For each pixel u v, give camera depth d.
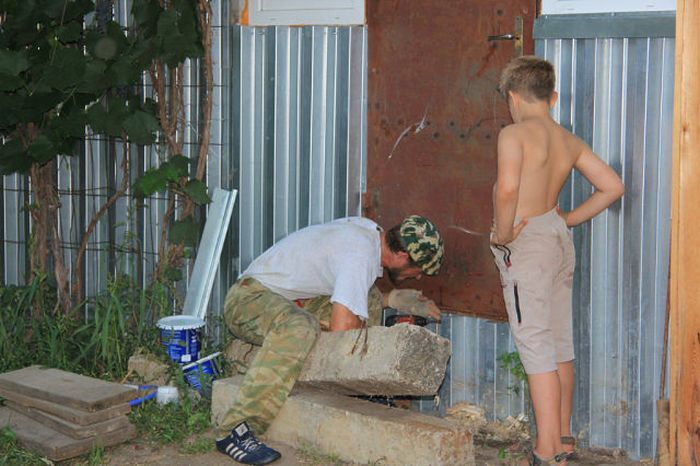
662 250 4.54
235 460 4.46
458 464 4.26
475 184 5.00
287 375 4.54
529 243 4.23
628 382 4.68
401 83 5.17
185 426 4.88
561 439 4.42
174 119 5.82
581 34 4.57
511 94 4.36
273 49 5.54
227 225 5.60
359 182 5.37
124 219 6.11
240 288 4.92
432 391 4.42
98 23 5.89
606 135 4.61
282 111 5.55
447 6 4.98
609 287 4.68
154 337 5.74
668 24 4.39
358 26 5.28
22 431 4.64
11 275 6.49
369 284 4.67
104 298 6.06
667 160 4.48
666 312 4.16
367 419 4.37
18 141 5.96
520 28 4.77
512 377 5.00
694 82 2.97
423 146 5.14
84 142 6.14
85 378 4.93
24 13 5.68
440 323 5.17
